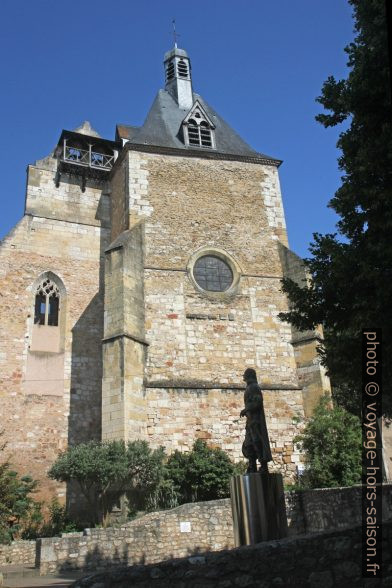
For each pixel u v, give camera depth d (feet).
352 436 55.67
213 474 52.21
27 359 67.92
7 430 63.98
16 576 38.93
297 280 67.82
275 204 73.97
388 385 31.96
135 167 70.74
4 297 69.62
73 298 73.26
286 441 60.34
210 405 59.36
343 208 33.12
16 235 73.41
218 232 69.92
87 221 78.13
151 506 50.14
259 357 64.03
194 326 63.31
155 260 65.51
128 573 22.00
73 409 67.67
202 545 43.11
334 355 33.30
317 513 45.85
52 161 80.43
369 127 32.35
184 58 94.43
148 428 56.29
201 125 79.51
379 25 32.63
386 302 29.27
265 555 22.15
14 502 41.98
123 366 55.77
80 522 57.57
